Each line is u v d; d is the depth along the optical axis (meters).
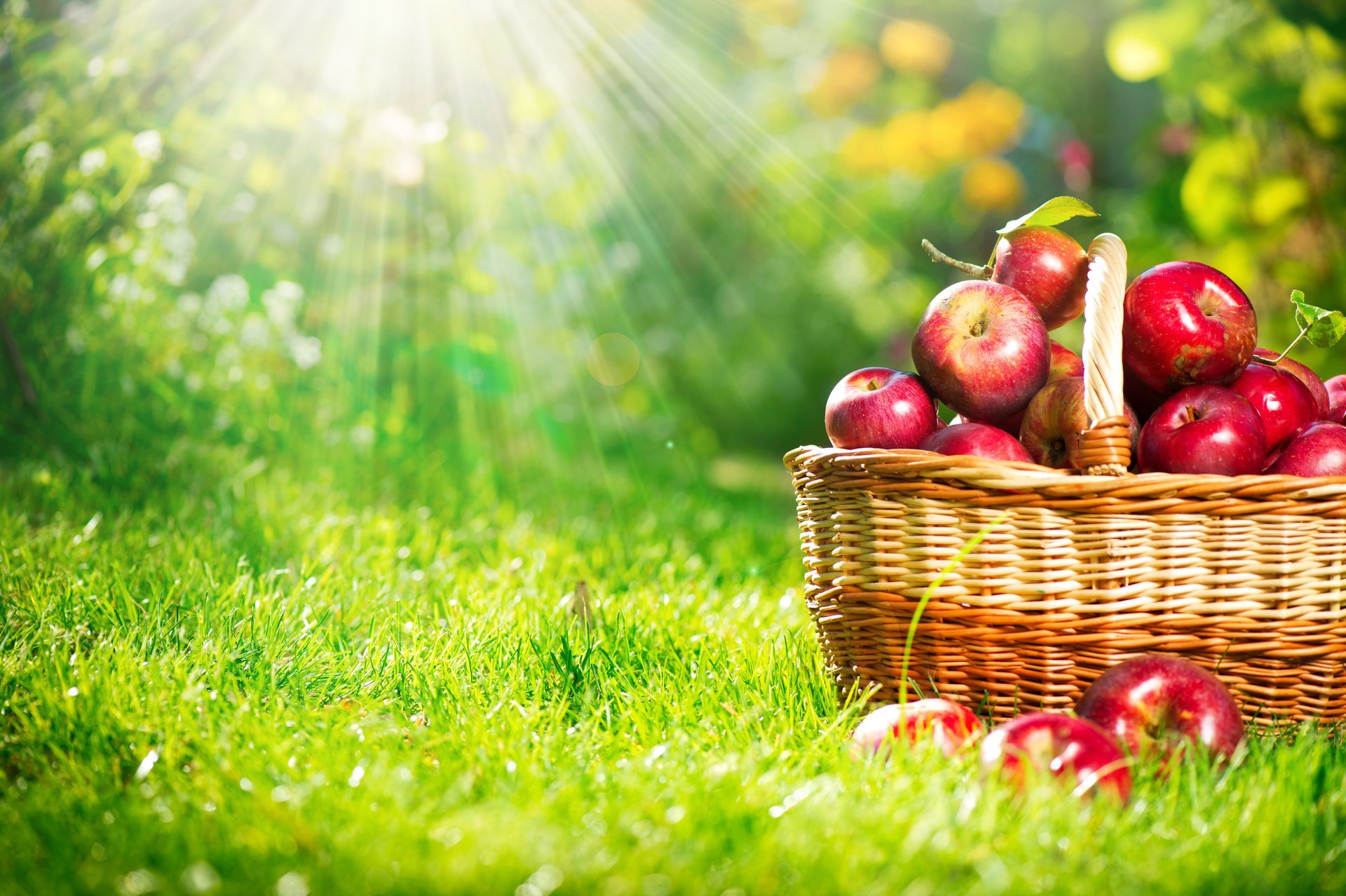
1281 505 1.90
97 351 2.64
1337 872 1.75
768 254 5.86
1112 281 1.93
